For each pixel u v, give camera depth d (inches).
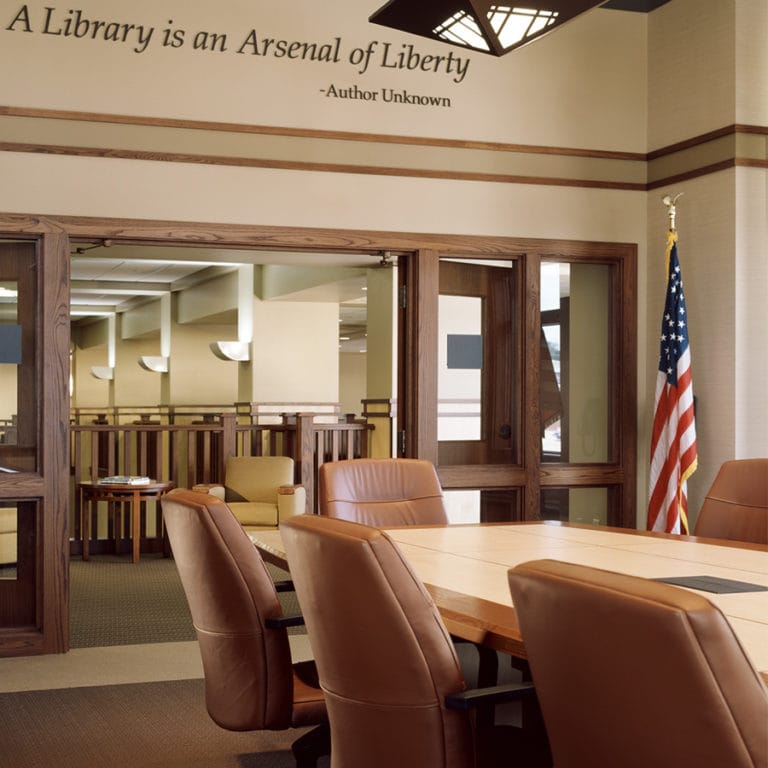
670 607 54.9
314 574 85.4
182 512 112.0
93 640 225.3
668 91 244.4
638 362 250.7
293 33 225.9
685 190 240.1
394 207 232.4
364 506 172.6
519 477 242.8
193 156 219.5
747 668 54.4
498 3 124.9
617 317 250.4
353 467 174.1
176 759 152.0
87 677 195.3
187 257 328.2
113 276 515.5
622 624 57.8
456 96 237.3
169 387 552.1
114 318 657.0
